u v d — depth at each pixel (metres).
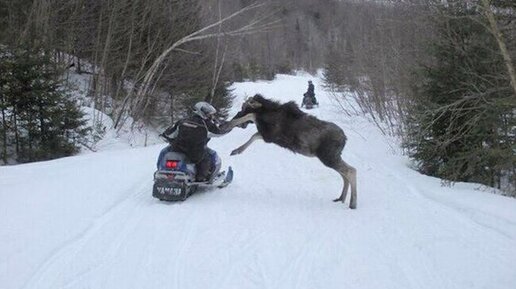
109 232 6.72
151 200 8.45
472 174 12.76
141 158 12.82
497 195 9.89
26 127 16.12
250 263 5.82
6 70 15.62
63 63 21.69
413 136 13.64
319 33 90.31
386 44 22.86
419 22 16.58
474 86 11.70
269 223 7.39
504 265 5.98
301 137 8.51
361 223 7.56
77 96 21.61
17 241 6.27
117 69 23.55
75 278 5.25
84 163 12.05
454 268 5.87
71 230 6.73
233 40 29.34
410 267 5.87
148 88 24.34
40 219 7.19
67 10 22.98
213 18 28.00
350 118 25.92
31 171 10.99
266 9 27.62
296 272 5.62
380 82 23.08
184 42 24.20
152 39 24.41
